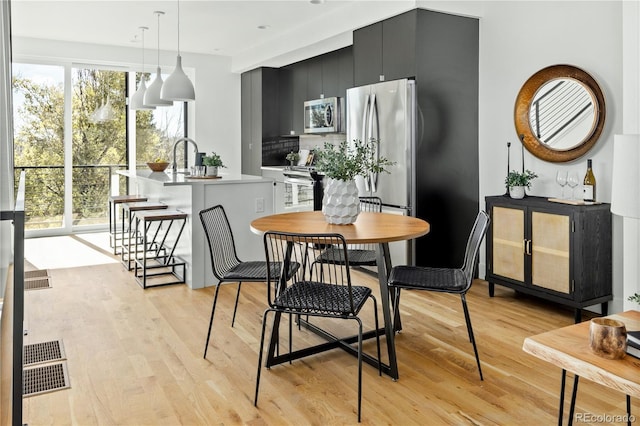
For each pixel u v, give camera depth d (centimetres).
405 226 279
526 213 363
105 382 246
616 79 342
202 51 732
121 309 362
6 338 150
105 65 701
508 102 422
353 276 460
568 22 372
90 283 435
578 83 363
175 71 471
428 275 275
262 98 720
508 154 423
